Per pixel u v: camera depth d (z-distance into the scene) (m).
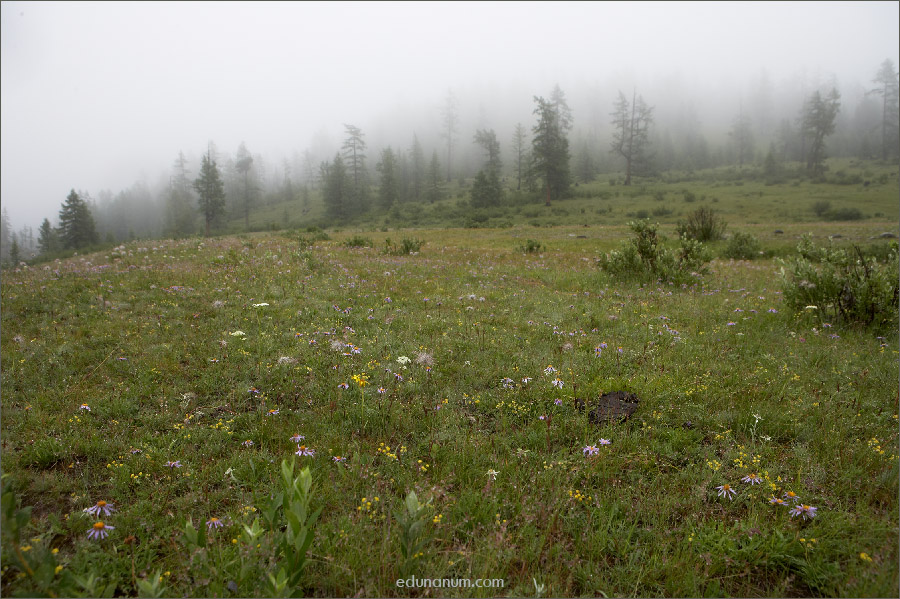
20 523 2.07
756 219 65.31
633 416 4.47
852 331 7.32
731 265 16.41
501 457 3.77
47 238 95.31
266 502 3.10
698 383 5.14
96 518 3.01
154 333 6.57
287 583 2.21
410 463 3.57
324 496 3.16
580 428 4.18
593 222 71.06
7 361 5.47
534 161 105.25
